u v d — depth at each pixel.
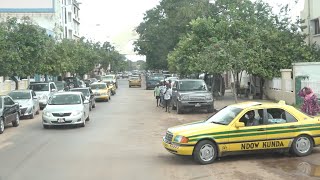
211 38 31.19
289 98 26.70
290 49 29.50
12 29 30.47
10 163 11.61
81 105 20.16
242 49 23.28
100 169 10.66
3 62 27.97
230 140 11.22
